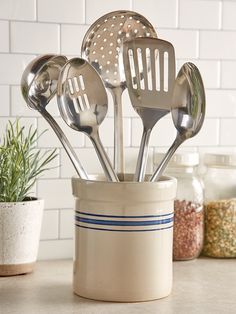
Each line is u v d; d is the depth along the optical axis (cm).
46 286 116
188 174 137
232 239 137
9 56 131
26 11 131
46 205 136
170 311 102
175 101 109
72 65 105
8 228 118
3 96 132
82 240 107
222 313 102
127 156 141
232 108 149
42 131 135
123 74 118
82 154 138
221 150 149
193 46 144
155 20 141
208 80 146
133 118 141
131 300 106
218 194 144
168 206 107
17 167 119
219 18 146
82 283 108
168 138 144
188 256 135
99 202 104
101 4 136
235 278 123
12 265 121
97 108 108
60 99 105
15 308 103
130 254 104
